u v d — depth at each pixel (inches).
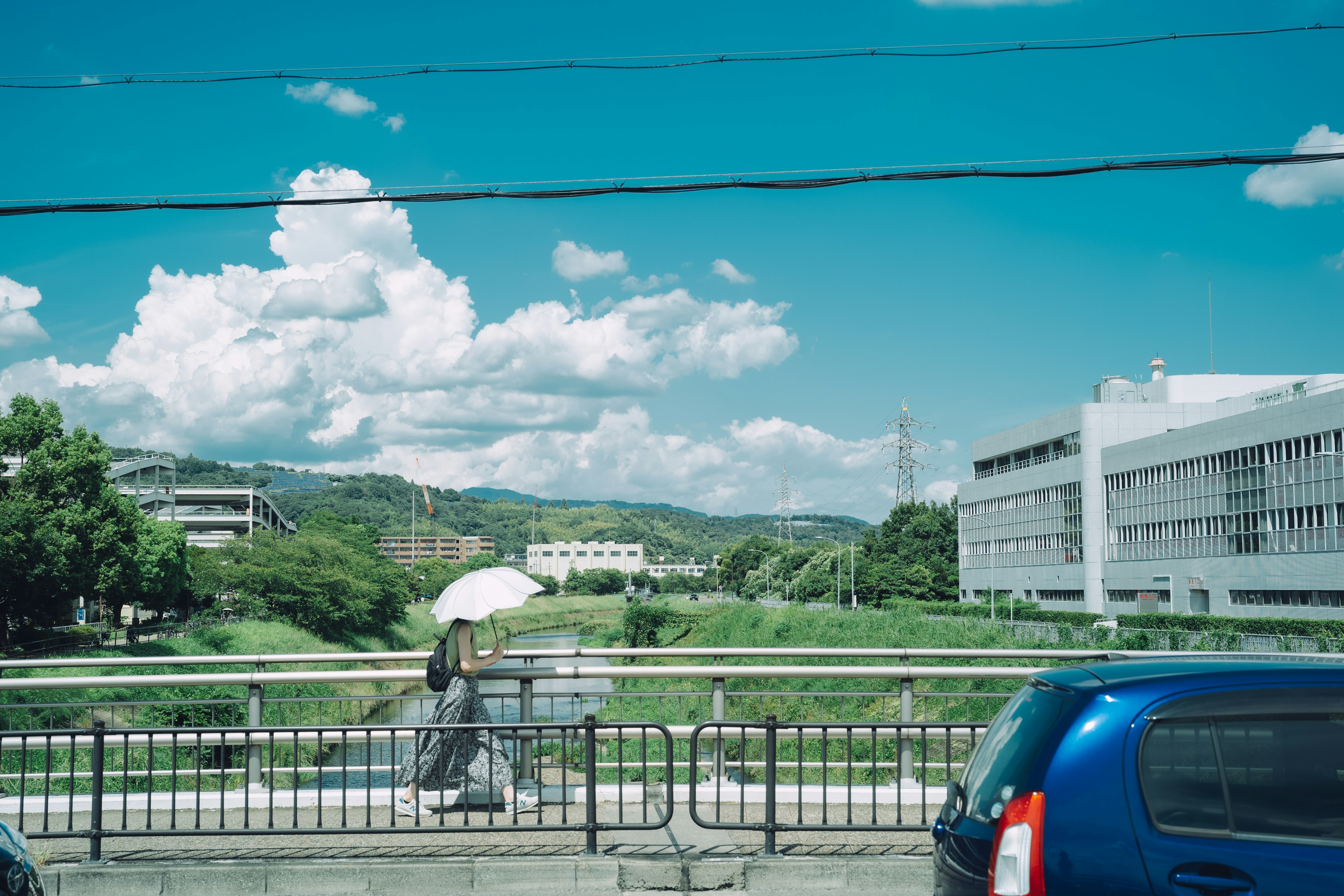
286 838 262.8
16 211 340.2
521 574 290.5
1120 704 132.2
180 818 290.0
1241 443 2021.4
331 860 239.3
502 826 244.2
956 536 4018.2
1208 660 146.4
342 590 2659.9
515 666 300.4
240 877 231.9
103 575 1801.2
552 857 239.9
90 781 334.6
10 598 1672.0
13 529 1601.9
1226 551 2066.9
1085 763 129.1
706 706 358.3
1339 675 133.8
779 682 450.3
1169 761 128.8
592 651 311.3
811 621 1905.8
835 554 4328.3
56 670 673.0
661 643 2778.1
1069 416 2778.1
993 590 2728.8
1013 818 130.0
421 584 5403.5
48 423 1760.6
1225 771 128.6
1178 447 2272.4
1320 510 1765.5
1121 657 162.7
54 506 1745.8
